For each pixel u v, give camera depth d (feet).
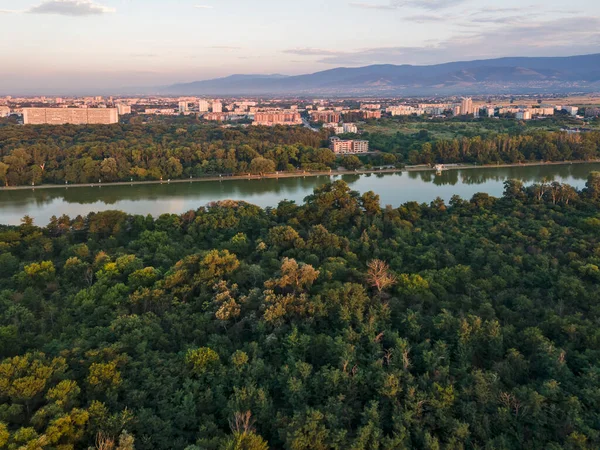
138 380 317.42
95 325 395.34
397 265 529.04
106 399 295.07
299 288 433.48
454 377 324.60
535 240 604.08
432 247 577.02
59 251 607.78
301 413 283.18
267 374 329.11
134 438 267.18
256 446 260.21
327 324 400.06
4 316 400.26
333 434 272.31
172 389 310.04
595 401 292.40
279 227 601.21
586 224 643.45
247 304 410.72
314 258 527.40
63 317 402.93
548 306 428.15
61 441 261.85
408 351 341.62
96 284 453.99
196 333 381.60
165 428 277.85
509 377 329.93
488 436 284.00
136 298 424.46
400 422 281.54
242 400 296.30
